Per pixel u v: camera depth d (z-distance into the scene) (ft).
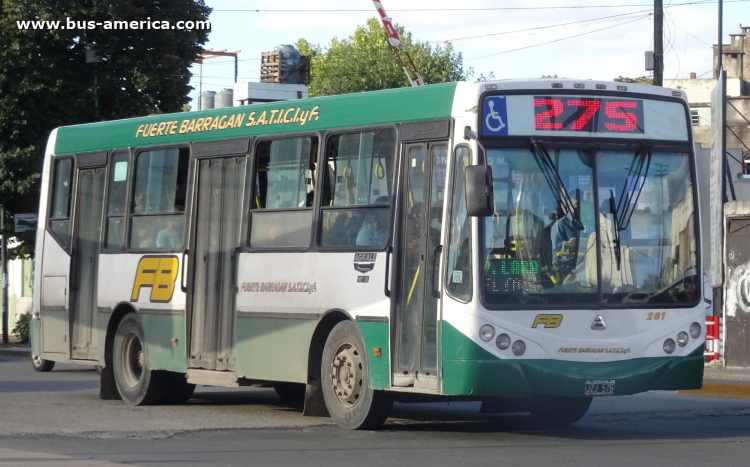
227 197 45.42
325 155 41.11
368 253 38.58
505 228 35.29
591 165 36.47
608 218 36.42
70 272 54.08
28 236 104.63
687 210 37.73
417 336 36.63
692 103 190.29
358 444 35.68
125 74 104.68
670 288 37.04
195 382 45.96
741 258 70.59
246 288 43.75
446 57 227.40
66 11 98.84
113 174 52.16
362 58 229.66
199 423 41.65
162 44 105.91
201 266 46.34
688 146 38.06
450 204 35.81
